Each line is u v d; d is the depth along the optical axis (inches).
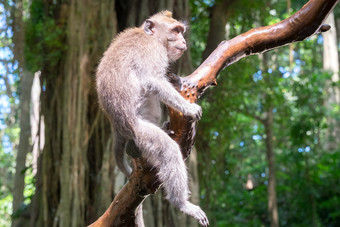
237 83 585.6
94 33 460.1
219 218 732.0
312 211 703.7
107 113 196.7
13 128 1009.5
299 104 693.3
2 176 1043.9
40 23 470.3
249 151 783.7
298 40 203.2
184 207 185.9
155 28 222.7
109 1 468.4
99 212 433.7
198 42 678.5
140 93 195.9
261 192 749.9
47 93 465.4
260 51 203.3
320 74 747.4
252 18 608.1
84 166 443.8
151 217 435.2
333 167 731.4
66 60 457.4
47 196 449.7
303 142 697.0
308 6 198.1
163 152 185.3
